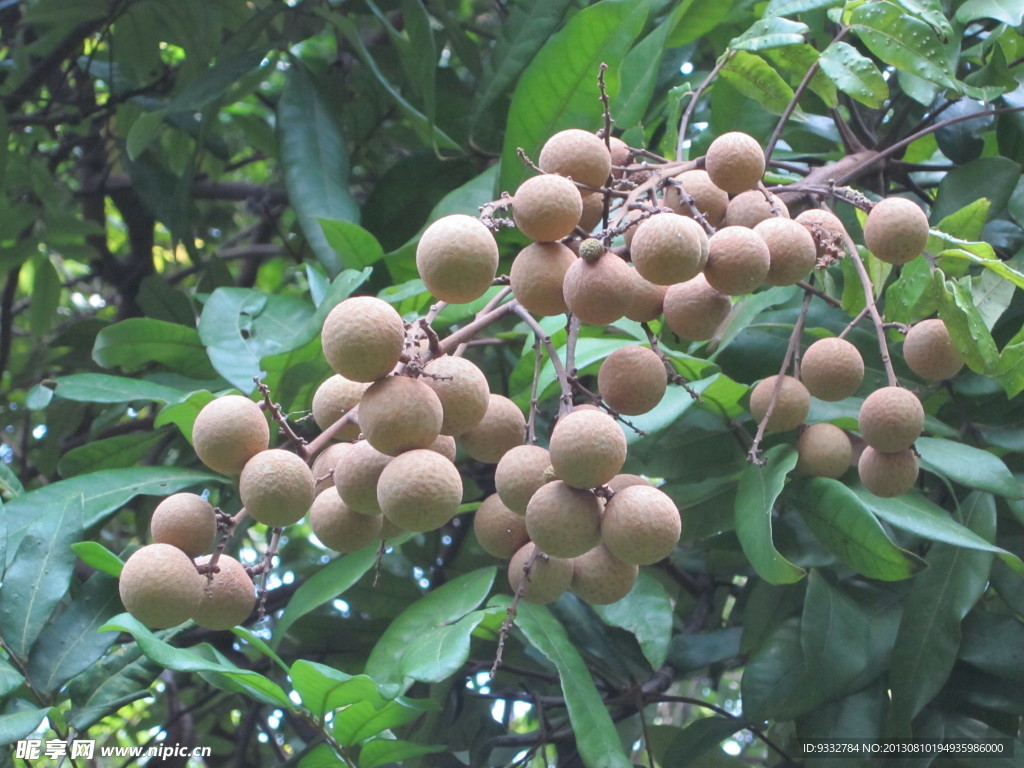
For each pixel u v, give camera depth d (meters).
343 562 0.77
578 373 0.76
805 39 0.90
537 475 0.62
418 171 0.99
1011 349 0.69
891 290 0.73
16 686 0.69
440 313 0.80
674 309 0.66
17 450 1.33
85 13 1.14
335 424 0.63
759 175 0.69
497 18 1.28
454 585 0.75
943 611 0.77
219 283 1.06
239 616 0.63
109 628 0.63
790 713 0.77
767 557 0.71
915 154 0.95
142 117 0.93
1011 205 0.82
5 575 0.72
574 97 0.83
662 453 0.80
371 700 0.66
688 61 0.97
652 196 0.68
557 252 0.64
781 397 0.73
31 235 1.20
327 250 0.90
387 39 1.19
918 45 0.76
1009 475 0.73
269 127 1.28
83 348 1.10
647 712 1.26
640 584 0.77
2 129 1.10
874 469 0.71
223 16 1.14
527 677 1.00
